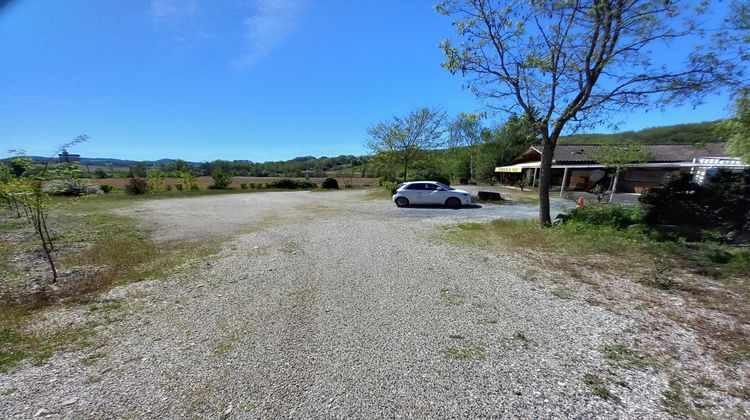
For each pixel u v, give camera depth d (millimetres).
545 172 9961
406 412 2535
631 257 6656
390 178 29812
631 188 23672
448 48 10195
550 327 3908
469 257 7074
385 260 6961
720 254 6188
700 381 2855
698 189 8641
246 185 37312
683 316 4109
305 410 2574
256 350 3492
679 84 8211
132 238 9859
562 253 7160
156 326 4102
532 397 2689
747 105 7379
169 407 2641
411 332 3834
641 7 8125
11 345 3678
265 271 6332
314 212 15930
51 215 14992
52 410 2625
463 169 38312
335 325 4039
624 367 3090
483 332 3811
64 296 5195
